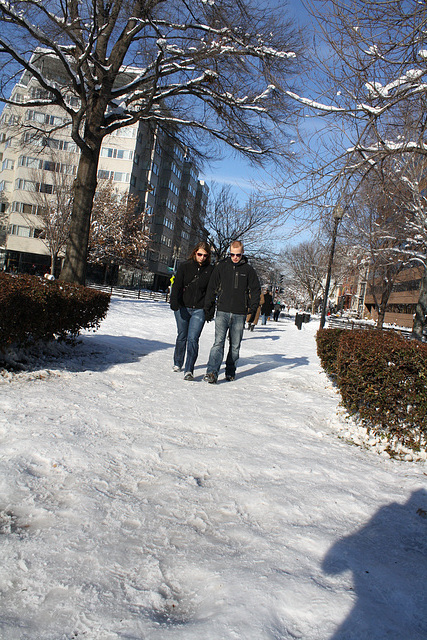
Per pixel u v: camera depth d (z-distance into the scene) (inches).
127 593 81.5
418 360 176.4
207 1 510.3
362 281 1149.1
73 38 520.7
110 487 119.7
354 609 81.3
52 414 169.2
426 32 229.6
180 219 1753.2
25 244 2210.9
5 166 2356.1
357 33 242.8
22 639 68.9
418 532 115.9
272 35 515.5
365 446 182.1
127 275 2436.0
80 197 647.1
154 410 192.4
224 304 270.7
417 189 369.7
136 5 541.0
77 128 596.4
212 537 101.9
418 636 78.2
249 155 719.1
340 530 111.4
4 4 478.3
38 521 101.0
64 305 271.4
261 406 222.4
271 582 85.3
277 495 124.9
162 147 859.4
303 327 1272.1
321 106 269.7
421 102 268.2
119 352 330.6
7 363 235.3
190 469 137.3
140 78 653.3
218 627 72.5
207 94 658.2
